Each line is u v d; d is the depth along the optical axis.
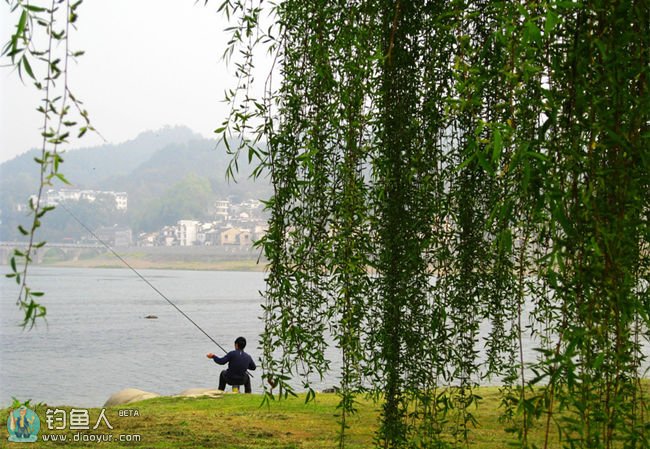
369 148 3.00
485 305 3.71
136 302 46.72
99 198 126.94
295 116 2.91
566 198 2.04
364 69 2.82
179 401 6.34
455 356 3.30
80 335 27.03
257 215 118.06
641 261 2.69
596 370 2.14
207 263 113.00
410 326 3.07
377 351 3.16
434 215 3.15
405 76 3.10
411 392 3.14
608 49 2.03
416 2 3.09
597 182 2.03
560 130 2.19
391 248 3.08
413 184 3.10
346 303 2.89
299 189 2.93
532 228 2.69
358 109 2.86
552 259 2.01
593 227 2.00
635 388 2.69
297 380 11.24
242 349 7.38
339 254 2.87
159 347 22.58
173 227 122.44
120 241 123.50
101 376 16.12
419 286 3.10
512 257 3.58
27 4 1.70
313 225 2.91
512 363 3.86
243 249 109.62
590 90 2.03
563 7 1.90
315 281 2.92
